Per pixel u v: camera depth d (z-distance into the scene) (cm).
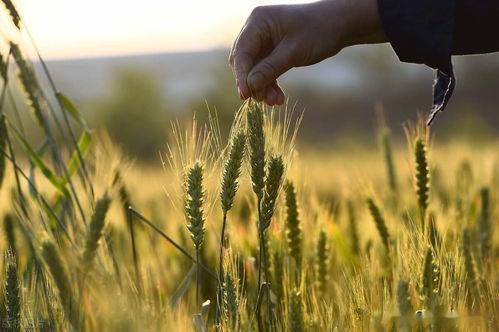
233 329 109
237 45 117
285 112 113
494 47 120
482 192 155
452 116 2250
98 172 130
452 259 124
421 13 117
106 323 102
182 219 152
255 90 115
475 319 112
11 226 137
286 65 116
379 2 117
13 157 125
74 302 104
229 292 110
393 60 2652
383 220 149
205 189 111
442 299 111
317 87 2600
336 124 2419
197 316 113
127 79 1315
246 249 146
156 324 111
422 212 140
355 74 2688
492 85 2584
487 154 211
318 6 117
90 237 102
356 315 116
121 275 115
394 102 2648
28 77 135
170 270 150
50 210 121
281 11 117
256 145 109
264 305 126
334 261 155
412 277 117
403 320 105
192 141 112
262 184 109
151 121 1295
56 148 133
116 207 156
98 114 1305
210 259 148
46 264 103
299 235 134
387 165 179
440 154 237
